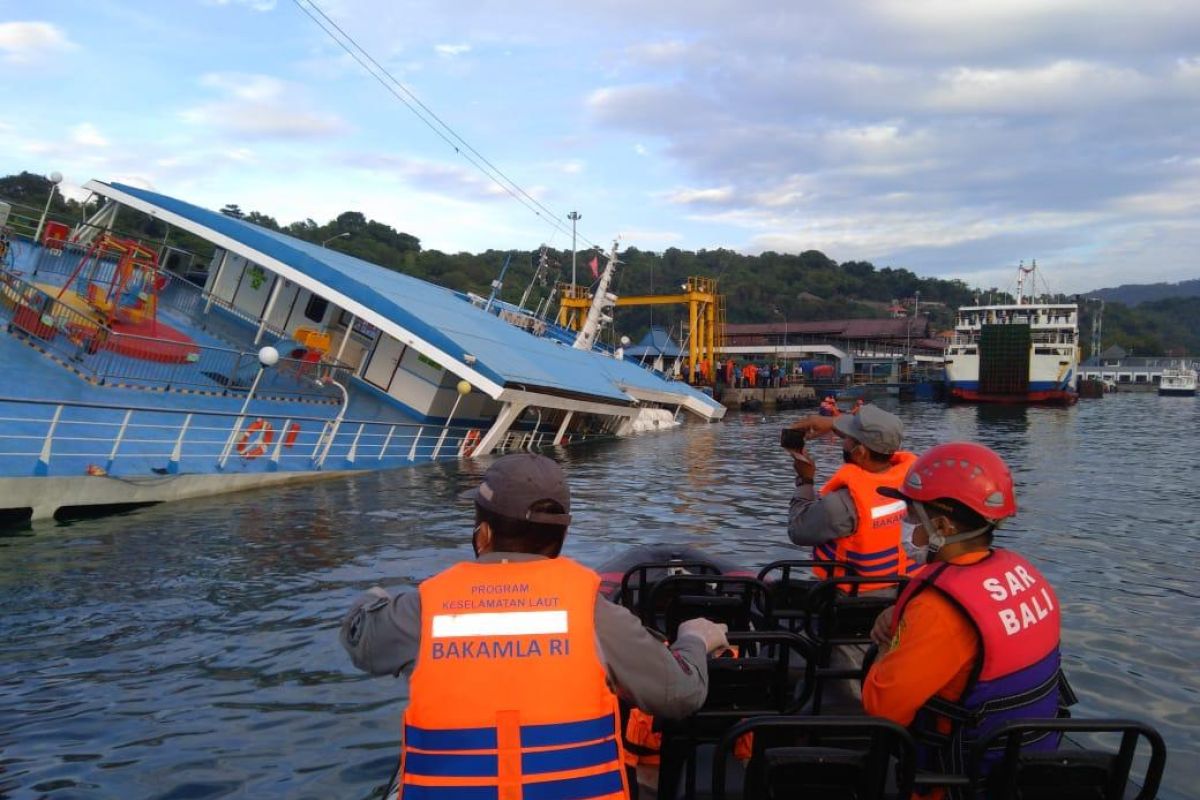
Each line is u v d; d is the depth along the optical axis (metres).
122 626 8.31
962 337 87.44
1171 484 21.70
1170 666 7.64
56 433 15.75
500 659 2.60
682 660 2.87
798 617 5.10
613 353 59.94
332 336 27.92
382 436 24.00
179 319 26.59
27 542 12.16
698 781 4.15
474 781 2.54
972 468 3.36
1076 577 11.14
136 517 14.34
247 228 26.12
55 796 5.05
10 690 6.67
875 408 5.95
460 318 30.02
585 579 2.75
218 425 19.45
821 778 3.03
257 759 5.54
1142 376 166.62
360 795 5.09
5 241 21.77
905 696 3.23
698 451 31.16
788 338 142.50
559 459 27.56
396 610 2.74
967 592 3.18
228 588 9.80
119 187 27.17
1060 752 3.03
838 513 5.79
